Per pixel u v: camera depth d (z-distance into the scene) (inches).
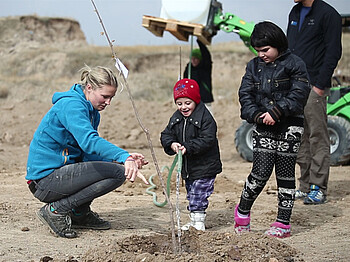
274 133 176.7
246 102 177.6
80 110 164.4
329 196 265.7
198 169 183.3
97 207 228.8
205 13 345.1
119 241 148.7
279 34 171.2
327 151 246.5
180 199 253.0
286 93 174.4
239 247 146.1
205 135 179.8
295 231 192.9
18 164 381.1
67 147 173.3
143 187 279.7
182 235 154.6
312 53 244.4
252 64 181.0
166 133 187.3
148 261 133.3
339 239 178.2
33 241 165.0
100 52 1443.2
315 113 241.4
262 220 209.0
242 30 350.9
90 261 138.6
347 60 930.1
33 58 1401.3
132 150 470.6
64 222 172.7
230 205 239.5
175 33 350.9
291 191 180.1
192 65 388.2
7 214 203.8
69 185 170.1
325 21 238.8
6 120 578.2
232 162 419.5
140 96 810.2
